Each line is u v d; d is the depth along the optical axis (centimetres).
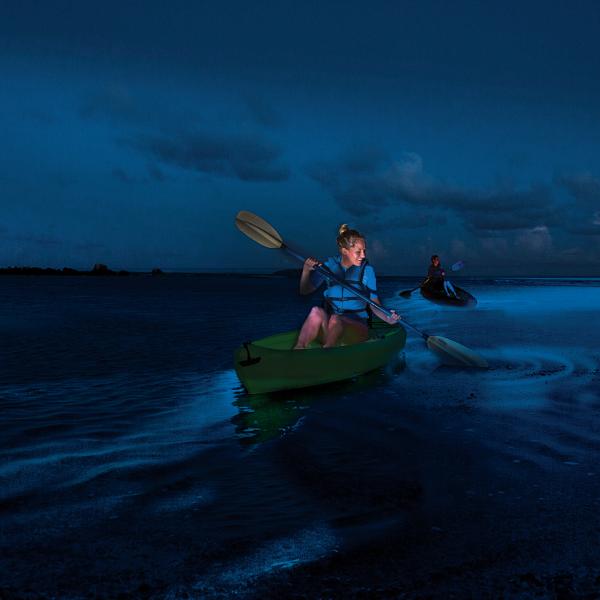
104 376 604
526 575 187
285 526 229
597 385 513
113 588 182
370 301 588
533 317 1256
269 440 361
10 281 6059
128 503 255
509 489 267
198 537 220
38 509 249
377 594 176
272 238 652
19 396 502
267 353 502
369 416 417
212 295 2748
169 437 370
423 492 265
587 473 288
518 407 434
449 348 614
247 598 175
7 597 177
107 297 2475
